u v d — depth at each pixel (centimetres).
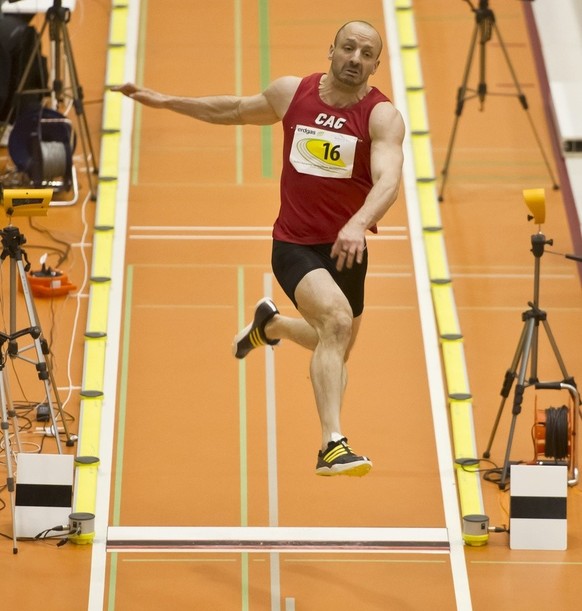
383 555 2814
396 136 2345
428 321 3628
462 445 3161
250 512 2948
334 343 2314
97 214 4041
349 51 2345
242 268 3825
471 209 4156
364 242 2202
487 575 2739
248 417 3266
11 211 2941
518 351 3062
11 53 4344
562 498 2823
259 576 2733
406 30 4950
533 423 3225
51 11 4034
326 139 2372
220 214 4069
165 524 2895
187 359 3456
